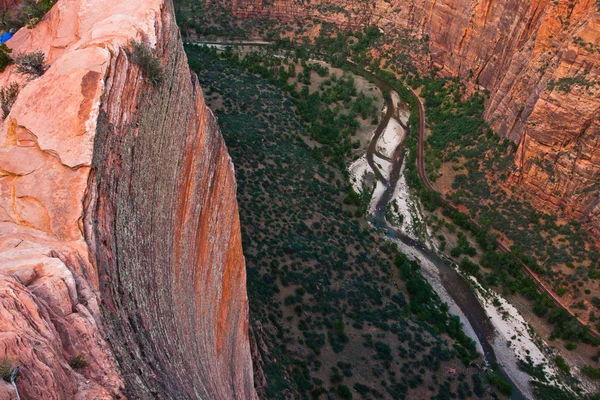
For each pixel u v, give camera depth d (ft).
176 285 69.97
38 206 47.98
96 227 49.80
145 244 60.39
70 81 52.37
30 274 40.14
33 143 51.19
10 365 30.78
